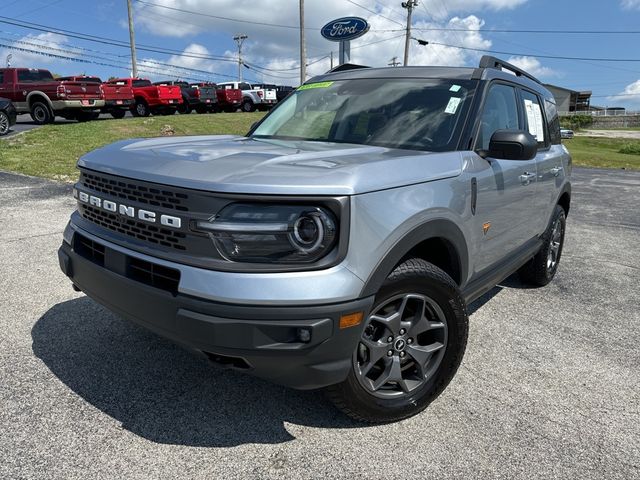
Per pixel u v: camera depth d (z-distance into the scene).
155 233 2.31
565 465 2.39
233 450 2.39
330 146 3.10
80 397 2.74
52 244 5.43
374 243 2.23
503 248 3.65
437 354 2.75
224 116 24.66
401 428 2.62
